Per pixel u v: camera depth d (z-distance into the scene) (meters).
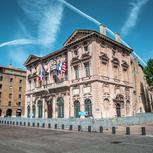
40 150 12.55
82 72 39.62
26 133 23.80
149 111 54.34
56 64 45.06
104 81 37.72
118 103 40.09
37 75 52.78
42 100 48.75
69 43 43.19
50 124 33.00
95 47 38.09
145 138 17.94
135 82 49.78
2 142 16.33
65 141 16.45
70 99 41.00
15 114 73.19
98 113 35.19
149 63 51.41
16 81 75.56
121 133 22.62
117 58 42.88
